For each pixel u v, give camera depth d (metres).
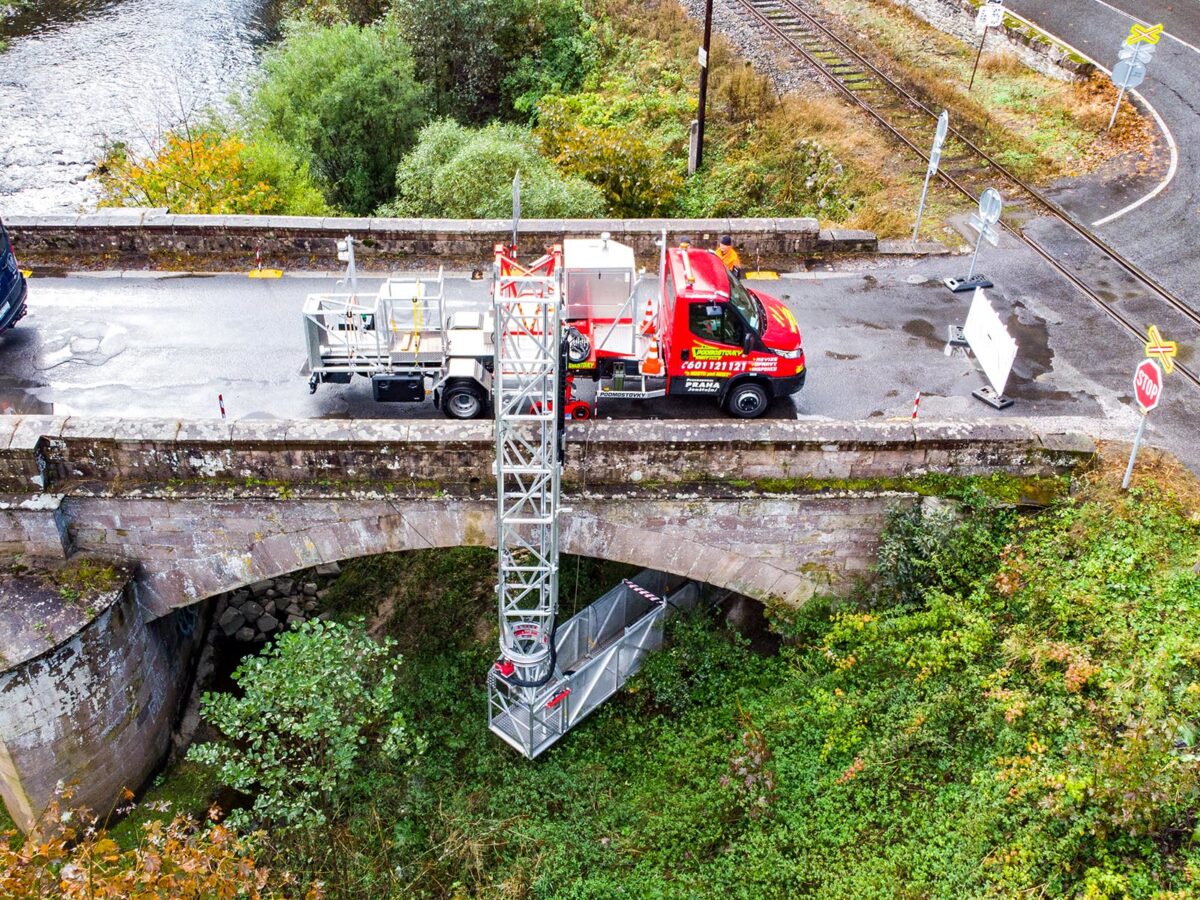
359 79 29.81
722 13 34.53
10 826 16.73
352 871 15.23
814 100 29.02
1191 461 16.36
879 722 14.77
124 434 14.63
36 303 19.75
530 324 15.09
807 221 21.58
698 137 28.20
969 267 21.38
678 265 16.67
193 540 15.54
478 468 15.02
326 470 14.98
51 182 32.81
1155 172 24.36
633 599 17.67
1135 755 11.91
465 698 17.52
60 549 15.38
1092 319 19.77
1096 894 11.57
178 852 12.33
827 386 18.06
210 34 42.28
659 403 17.77
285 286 20.47
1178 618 13.45
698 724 16.38
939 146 20.77
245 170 24.91
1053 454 15.33
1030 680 14.00
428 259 21.09
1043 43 29.17
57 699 14.93
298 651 15.56
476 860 15.03
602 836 15.32
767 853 14.20
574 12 36.66
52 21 43.06
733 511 15.48
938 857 13.30
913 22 33.41
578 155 26.42
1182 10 31.91
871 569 16.22
